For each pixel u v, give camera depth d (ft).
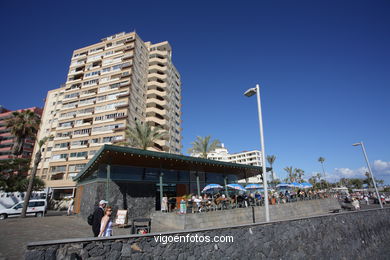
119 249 13.08
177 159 45.27
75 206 63.41
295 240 24.14
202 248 16.60
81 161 138.41
